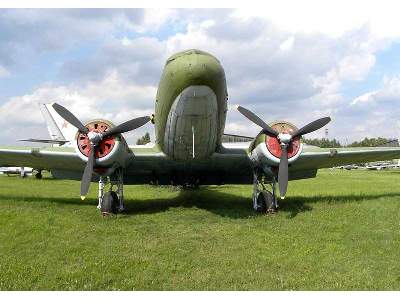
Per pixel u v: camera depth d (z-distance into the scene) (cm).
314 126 938
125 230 781
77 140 922
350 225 814
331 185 2036
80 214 939
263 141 945
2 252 633
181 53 842
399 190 1517
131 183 1209
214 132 952
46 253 629
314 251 638
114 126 918
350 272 544
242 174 1204
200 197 1384
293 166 1169
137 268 558
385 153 1134
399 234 745
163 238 725
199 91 832
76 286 495
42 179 2667
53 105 927
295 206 1042
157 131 1021
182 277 528
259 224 837
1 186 1858
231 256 616
